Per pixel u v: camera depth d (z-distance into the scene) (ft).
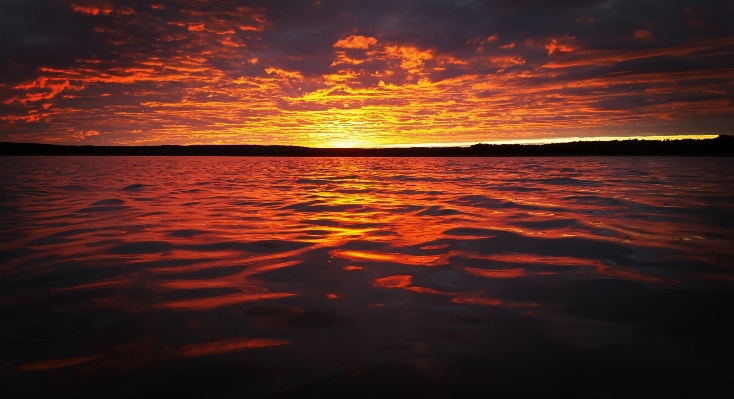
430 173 67.41
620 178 50.08
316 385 7.52
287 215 25.91
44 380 7.73
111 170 77.00
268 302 11.45
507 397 7.11
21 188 42.75
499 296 11.72
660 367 7.98
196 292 12.29
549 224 21.72
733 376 7.64
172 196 36.52
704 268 13.93
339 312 10.73
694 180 46.26
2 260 15.80
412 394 7.22
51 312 10.89
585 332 9.46
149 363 8.31
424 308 10.93
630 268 14.11
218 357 8.52
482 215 24.95
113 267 14.83
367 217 24.90
